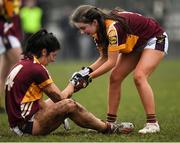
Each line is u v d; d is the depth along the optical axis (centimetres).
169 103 3023
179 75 4881
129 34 1925
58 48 1867
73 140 1775
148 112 1939
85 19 1880
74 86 1880
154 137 1847
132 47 1958
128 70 2006
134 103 3016
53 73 4922
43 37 1850
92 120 1861
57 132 1948
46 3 6600
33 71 1822
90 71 1934
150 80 4419
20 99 1823
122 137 1834
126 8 6638
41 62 1858
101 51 1958
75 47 6888
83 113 1839
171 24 6988
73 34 6819
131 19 1950
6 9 2745
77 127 2080
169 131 1983
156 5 6638
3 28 2734
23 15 5591
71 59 6919
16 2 2791
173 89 3744
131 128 1919
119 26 1888
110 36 1881
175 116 2478
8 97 1842
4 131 2006
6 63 2767
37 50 1847
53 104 1816
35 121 1820
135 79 1941
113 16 1903
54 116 1811
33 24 5622
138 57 2002
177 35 7038
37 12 5625
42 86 1828
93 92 3556
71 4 6956
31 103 1827
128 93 3525
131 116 2498
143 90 1933
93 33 1900
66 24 6775
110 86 2016
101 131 1897
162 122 2250
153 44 1964
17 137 1811
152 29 1970
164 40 1984
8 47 2748
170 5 6925
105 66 1889
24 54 1866
